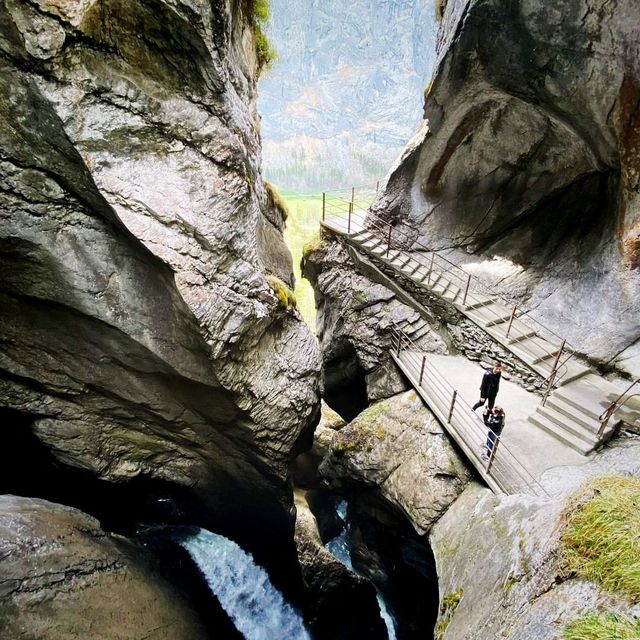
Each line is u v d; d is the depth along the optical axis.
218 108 7.75
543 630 4.77
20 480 9.53
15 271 6.95
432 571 10.89
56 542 7.21
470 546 7.97
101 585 7.46
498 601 6.10
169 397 8.91
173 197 7.20
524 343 12.18
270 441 9.91
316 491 16.45
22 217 6.58
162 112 7.00
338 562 12.27
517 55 10.55
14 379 8.02
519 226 14.82
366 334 14.20
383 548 12.55
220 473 10.61
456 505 9.40
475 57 11.40
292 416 10.19
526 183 14.45
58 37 5.72
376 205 16.38
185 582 9.95
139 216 6.86
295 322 10.63
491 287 14.23
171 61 6.96
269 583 12.07
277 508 11.38
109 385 8.48
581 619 4.47
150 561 9.50
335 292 15.53
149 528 10.93
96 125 6.36
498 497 8.41
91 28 6.01
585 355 11.45
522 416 10.44
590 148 11.61
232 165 8.01
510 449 9.26
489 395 9.26
